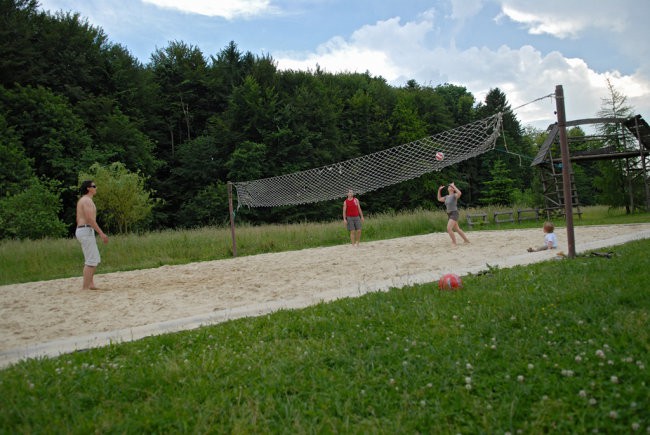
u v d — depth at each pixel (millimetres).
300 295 6734
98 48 34031
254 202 15234
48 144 27391
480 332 3871
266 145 35938
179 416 2852
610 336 3436
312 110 38250
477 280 6035
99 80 33875
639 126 19375
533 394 2826
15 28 29406
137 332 5129
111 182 22578
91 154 28266
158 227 34094
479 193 46938
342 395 3027
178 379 3402
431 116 45531
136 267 11984
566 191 7492
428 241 13617
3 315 6688
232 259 12594
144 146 32781
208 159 36750
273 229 17000
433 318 4363
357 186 16750
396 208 39750
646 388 2670
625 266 5809
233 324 4984
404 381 3105
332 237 15930
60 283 9680
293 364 3545
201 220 33844
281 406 2902
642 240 8609
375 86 45375
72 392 3295
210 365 3609
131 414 2938
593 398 2672
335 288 7066
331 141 38281
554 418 2551
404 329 4180
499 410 2668
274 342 4176
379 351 3639
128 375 3545
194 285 8430
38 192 21172
